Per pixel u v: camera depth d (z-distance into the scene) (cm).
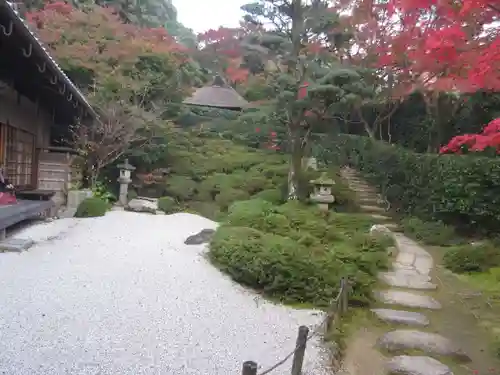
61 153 1067
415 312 552
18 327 390
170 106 1655
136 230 902
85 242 750
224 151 1631
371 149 1477
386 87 1454
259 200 1003
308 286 550
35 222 900
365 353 431
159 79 1521
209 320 456
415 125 1641
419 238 959
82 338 382
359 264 666
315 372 369
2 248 644
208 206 1269
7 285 495
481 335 490
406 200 1153
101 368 336
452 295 627
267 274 559
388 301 586
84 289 506
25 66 752
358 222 985
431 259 812
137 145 1406
